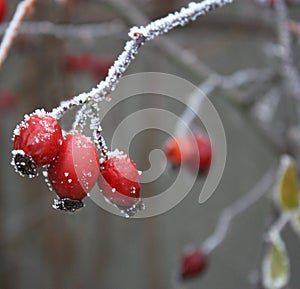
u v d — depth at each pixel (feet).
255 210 3.52
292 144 1.84
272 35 2.24
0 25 1.50
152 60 2.67
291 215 1.53
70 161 1.05
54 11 2.05
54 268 3.14
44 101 2.45
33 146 1.04
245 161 3.65
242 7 2.31
